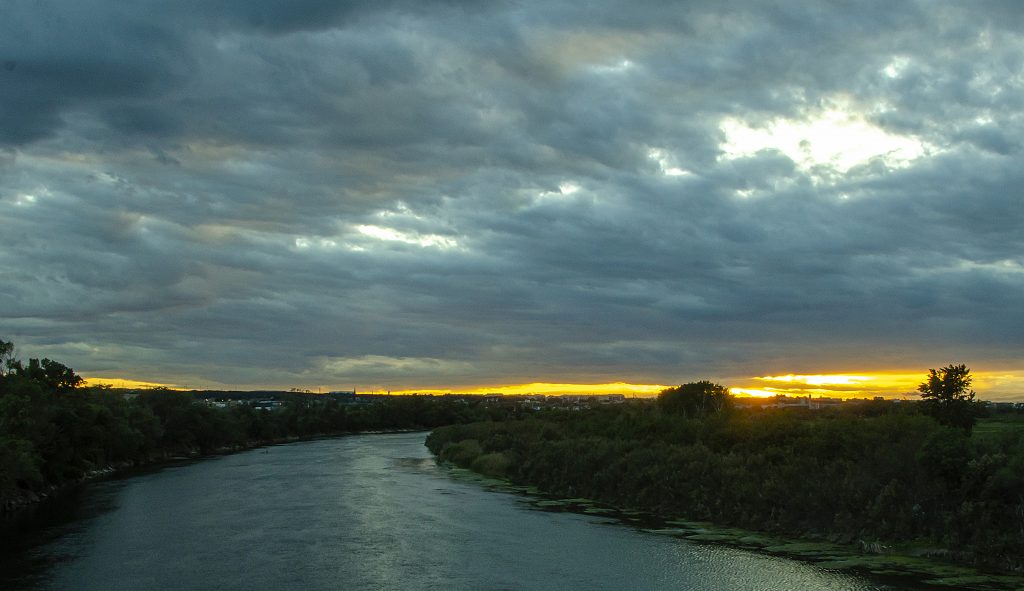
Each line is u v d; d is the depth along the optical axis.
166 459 122.00
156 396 135.62
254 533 52.59
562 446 81.69
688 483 60.91
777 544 47.38
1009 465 42.94
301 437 193.75
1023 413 88.38
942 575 38.50
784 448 62.34
